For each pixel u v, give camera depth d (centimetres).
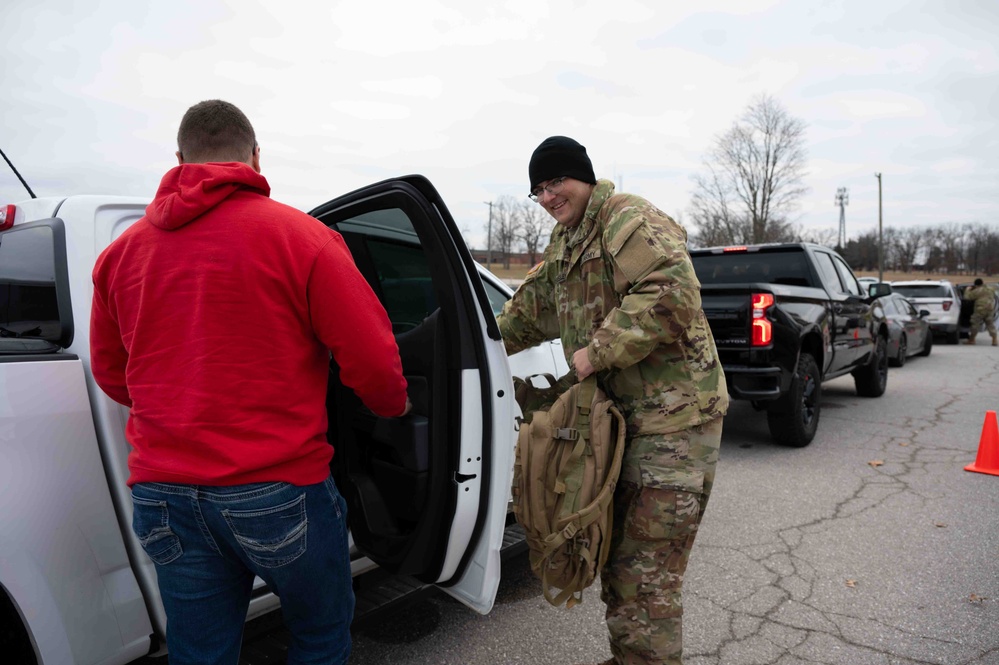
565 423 182
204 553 142
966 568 314
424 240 192
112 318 151
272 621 232
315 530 146
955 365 1113
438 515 194
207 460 134
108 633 172
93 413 176
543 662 243
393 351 152
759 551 340
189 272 136
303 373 144
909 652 245
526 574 316
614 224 184
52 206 199
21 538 156
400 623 271
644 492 183
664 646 185
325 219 229
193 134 150
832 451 536
